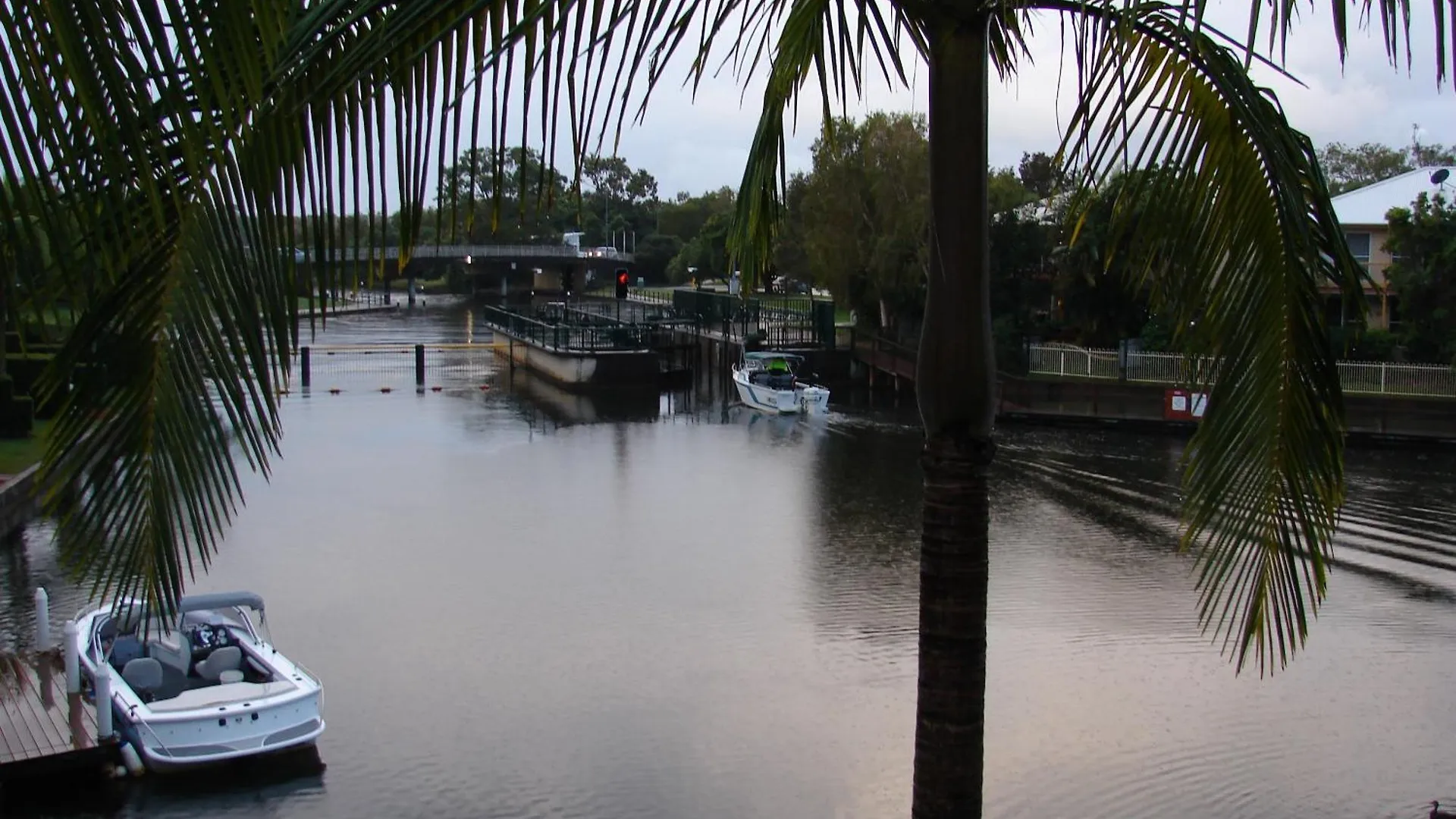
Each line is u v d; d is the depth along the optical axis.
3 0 2.13
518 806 15.15
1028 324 52.81
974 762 4.85
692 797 15.47
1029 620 22.83
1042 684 19.50
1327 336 5.12
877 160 55.66
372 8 2.67
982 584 4.77
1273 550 5.24
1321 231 5.15
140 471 2.85
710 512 32.72
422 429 46.34
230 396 2.75
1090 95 3.60
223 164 2.65
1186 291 5.27
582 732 17.53
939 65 4.41
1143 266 5.35
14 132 2.17
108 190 2.35
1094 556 27.73
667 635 21.94
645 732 17.53
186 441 2.81
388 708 18.31
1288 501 5.20
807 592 24.77
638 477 37.72
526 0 2.79
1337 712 18.44
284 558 27.36
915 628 22.33
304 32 2.64
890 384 60.22
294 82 2.67
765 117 5.50
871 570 26.56
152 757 15.19
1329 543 5.34
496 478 37.25
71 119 2.22
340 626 22.55
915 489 36.00
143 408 2.79
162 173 2.54
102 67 2.19
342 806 15.05
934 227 4.52
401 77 2.77
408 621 22.81
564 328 61.12
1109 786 15.93
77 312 2.70
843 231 57.38
